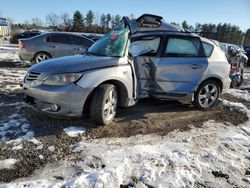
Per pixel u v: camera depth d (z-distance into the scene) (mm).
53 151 3936
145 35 5664
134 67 5301
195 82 5922
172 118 5629
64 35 11445
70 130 4602
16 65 12000
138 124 5141
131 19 5879
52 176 3336
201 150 4238
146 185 3271
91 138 4402
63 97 4414
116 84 5031
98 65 4715
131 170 3539
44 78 4523
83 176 3318
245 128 5340
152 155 3943
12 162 3594
